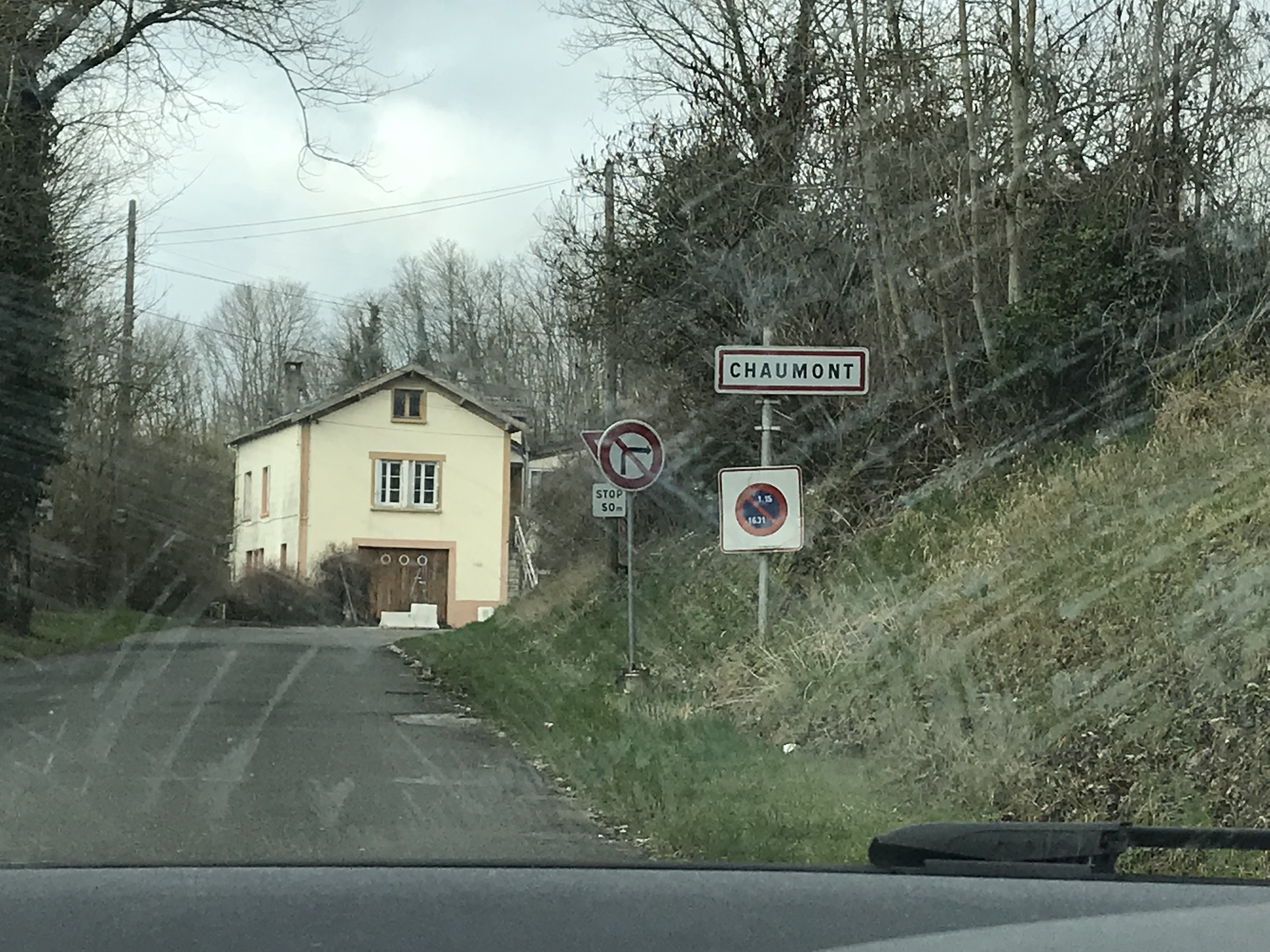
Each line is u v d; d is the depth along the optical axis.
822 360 12.59
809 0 20.95
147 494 39.50
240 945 2.75
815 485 18.95
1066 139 17.16
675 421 22.59
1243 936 2.56
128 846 7.44
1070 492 13.56
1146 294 15.62
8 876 3.41
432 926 2.90
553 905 3.08
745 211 21.50
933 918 2.92
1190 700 8.59
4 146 23.23
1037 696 9.62
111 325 33.88
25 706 14.43
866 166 18.69
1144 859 6.62
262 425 52.47
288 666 20.77
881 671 11.34
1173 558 10.98
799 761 9.91
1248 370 14.25
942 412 17.64
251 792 9.12
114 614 35.34
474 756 10.94
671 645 16.78
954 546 14.45
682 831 7.69
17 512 26.73
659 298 22.42
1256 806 7.21
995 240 17.62
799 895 3.14
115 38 24.91
